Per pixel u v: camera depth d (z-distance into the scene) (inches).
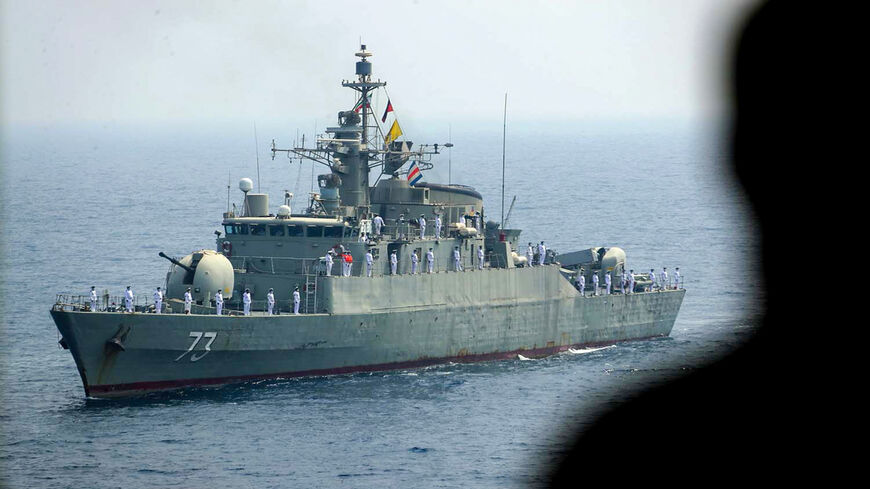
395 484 7401.6
